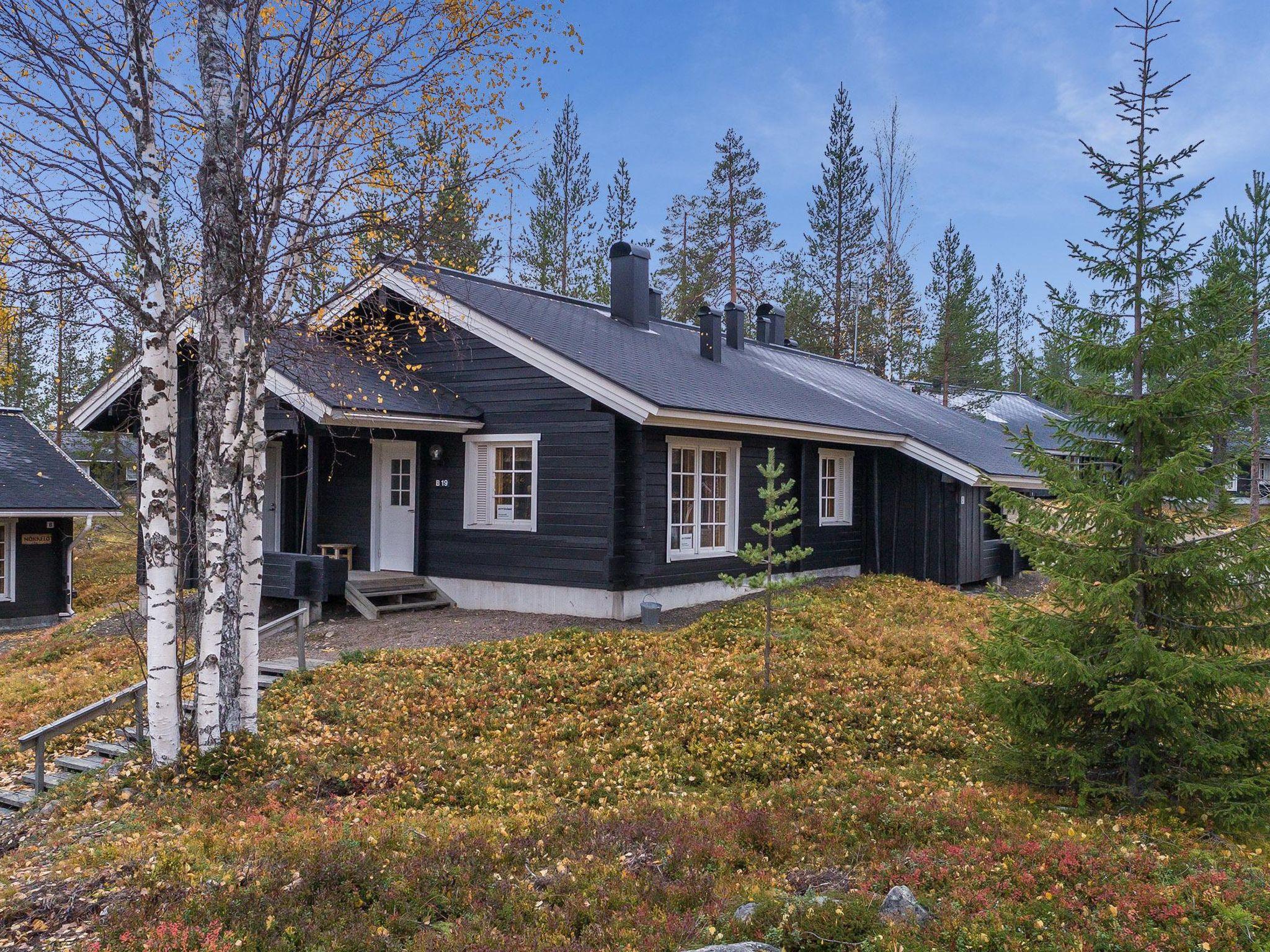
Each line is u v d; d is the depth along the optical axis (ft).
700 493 49.21
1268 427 66.44
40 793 26.68
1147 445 20.20
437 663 35.63
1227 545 18.63
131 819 22.12
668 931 14.52
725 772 24.85
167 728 25.00
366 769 24.93
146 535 24.99
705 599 49.16
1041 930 14.15
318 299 32.55
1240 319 19.45
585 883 16.65
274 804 22.24
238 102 25.45
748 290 115.85
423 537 50.14
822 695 30.17
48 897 17.25
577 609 44.93
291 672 34.60
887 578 56.90
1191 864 16.22
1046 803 20.24
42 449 66.03
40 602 61.77
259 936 14.94
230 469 25.41
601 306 64.13
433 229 28.66
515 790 23.59
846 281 118.42
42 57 23.12
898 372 130.62
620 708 30.25
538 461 46.11
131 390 48.67
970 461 57.93
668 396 43.01
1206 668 17.85
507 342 45.62
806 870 17.46
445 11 27.12
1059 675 19.13
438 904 16.12
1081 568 19.89
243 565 26.23
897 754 25.91
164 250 24.59
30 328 25.07
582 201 112.37
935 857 17.16
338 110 27.02
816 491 58.13
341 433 49.78
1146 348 20.13
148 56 23.97
